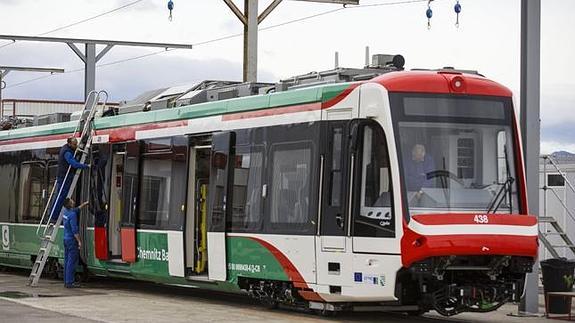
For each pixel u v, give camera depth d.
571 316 16.77
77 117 22.44
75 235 20.59
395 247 13.95
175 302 17.69
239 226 16.53
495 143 14.77
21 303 16.84
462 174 14.45
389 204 14.10
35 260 23.09
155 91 21.16
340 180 14.73
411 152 14.22
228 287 16.89
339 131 14.85
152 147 19.00
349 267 14.52
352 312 16.42
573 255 23.19
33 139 23.53
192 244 17.83
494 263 14.20
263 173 16.14
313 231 15.04
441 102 14.55
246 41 25.34
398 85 14.40
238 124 16.81
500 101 14.93
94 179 20.86
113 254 20.25
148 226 18.86
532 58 16.92
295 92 15.70
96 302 17.41
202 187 17.78
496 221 14.09
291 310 16.31
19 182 24.00
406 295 14.38
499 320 16.30
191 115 17.98
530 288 16.95
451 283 14.30
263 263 16.02
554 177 24.00
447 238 13.70
